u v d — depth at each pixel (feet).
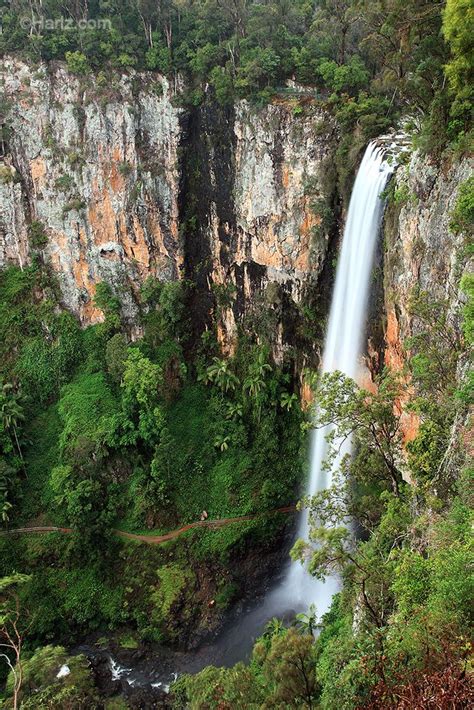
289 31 157.28
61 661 115.75
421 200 91.50
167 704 115.03
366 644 50.67
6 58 162.40
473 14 71.51
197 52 156.25
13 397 159.43
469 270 71.46
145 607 135.23
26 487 154.51
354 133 128.67
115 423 155.53
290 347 160.45
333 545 61.52
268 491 151.23
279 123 142.51
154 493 150.92
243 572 143.13
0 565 140.36
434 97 92.89
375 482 84.79
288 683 65.00
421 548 57.62
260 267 161.17
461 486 56.24
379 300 114.83
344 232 134.41
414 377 79.30
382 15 102.12
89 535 140.67
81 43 158.92
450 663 37.47
